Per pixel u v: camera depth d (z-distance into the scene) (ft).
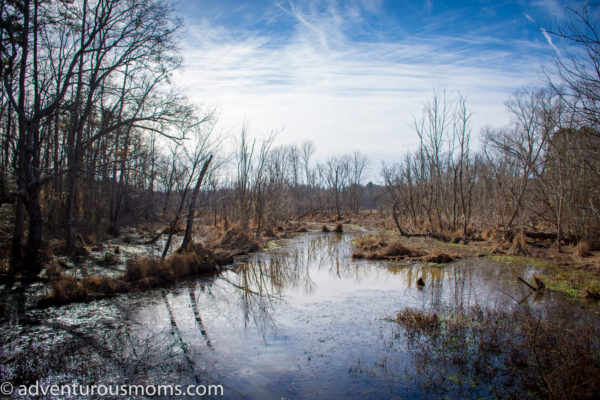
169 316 33.42
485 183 109.60
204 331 29.73
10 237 49.47
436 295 39.73
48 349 25.73
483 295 39.17
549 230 75.72
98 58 51.62
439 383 20.77
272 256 69.97
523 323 28.89
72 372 22.72
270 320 32.35
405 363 23.45
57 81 46.19
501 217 79.46
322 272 54.95
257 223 104.47
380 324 30.73
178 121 52.19
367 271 54.90
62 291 36.27
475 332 27.35
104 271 48.39
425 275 50.90
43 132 47.78
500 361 22.84
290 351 25.81
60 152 78.02
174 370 23.12
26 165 42.75
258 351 25.88
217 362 24.21
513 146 80.79
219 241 75.15
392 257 64.13
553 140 61.93
